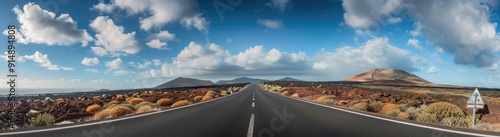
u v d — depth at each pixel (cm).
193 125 1027
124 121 1156
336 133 854
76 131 892
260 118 1244
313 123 1075
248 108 1809
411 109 1688
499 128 1042
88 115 2134
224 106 2016
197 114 1445
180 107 2000
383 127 976
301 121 1136
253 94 4253
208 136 804
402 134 840
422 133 855
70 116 2052
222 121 1145
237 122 1110
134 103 3028
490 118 1516
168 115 1407
